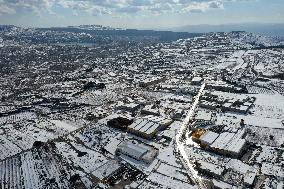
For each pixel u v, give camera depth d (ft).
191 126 512.63
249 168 388.37
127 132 506.07
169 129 510.99
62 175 390.83
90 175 387.75
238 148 425.69
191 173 382.63
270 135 481.05
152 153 425.28
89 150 453.17
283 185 349.82
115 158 426.51
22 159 436.35
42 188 365.61
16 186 371.56
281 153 426.10
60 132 522.88
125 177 380.99
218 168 384.27
